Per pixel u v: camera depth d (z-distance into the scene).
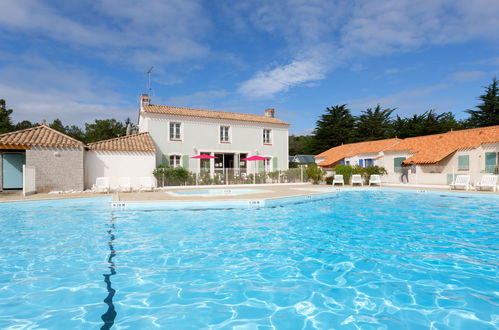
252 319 3.01
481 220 8.60
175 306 3.32
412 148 23.88
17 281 4.06
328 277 4.18
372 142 30.72
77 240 6.38
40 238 6.53
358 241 6.23
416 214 9.70
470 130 22.36
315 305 3.32
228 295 3.61
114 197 12.59
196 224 8.16
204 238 6.54
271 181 23.28
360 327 2.83
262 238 6.54
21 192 15.30
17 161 17.17
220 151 24.77
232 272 4.41
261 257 5.15
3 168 16.78
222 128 25.14
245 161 26.28
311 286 3.87
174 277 4.21
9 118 39.06
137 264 4.79
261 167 26.75
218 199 11.34
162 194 14.52
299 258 5.09
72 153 15.98
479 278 4.07
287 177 23.84
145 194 14.52
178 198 11.97
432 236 6.64
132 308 3.27
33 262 4.89
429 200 13.44
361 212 10.20
